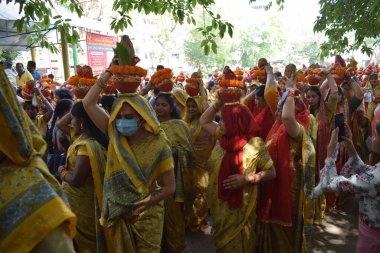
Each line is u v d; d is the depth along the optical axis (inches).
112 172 97.3
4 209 40.4
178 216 148.7
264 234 129.3
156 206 103.0
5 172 42.2
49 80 244.1
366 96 335.0
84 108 101.1
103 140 109.2
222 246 118.3
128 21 163.8
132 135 99.9
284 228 128.7
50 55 800.3
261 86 160.1
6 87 41.1
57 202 41.9
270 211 125.7
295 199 127.6
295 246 128.0
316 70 180.1
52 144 167.6
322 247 163.0
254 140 119.4
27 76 346.0
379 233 88.0
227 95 116.5
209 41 156.8
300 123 129.0
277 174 124.1
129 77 95.1
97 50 375.6
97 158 104.7
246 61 1398.9
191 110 182.1
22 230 39.9
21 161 42.6
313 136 143.2
